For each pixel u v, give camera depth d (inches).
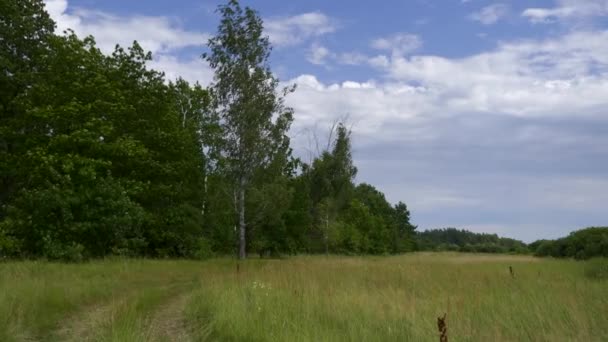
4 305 346.9
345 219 2748.5
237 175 1393.9
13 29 1187.9
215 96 1400.1
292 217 2000.5
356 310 391.2
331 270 756.6
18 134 1155.3
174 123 1401.3
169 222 1395.2
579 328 348.5
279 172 1498.5
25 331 331.3
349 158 2367.1
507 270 852.0
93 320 379.6
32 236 963.3
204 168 1547.7
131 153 1144.8
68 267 700.0
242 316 362.9
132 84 1321.4
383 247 2704.2
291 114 1439.5
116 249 1027.9
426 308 410.3
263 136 1398.9
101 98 1157.7
